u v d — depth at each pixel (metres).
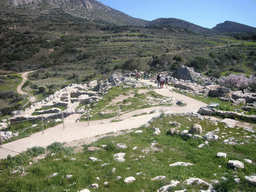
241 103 21.06
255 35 103.25
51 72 78.94
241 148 8.91
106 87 32.22
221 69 52.72
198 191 5.66
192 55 68.31
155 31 141.25
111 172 7.23
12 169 7.90
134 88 29.73
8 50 104.88
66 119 19.28
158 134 11.41
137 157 8.66
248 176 6.40
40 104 25.98
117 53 94.25
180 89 28.28
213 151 8.83
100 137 12.23
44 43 113.94
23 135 13.98
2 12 185.75
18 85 64.50
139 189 6.18
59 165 7.82
